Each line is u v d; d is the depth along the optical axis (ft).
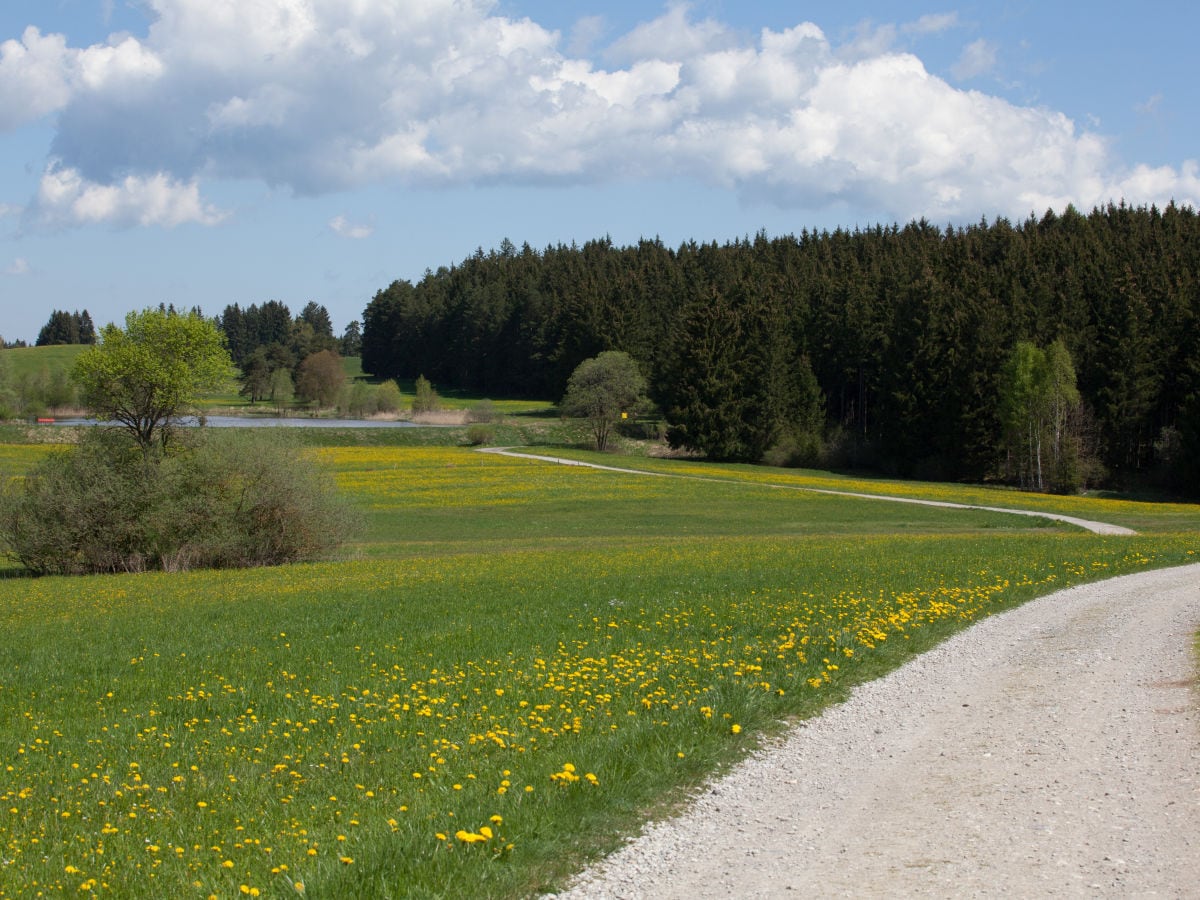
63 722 40.01
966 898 20.02
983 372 298.15
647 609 64.18
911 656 46.60
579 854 22.93
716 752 30.50
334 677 46.37
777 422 339.77
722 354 345.31
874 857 22.49
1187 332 293.84
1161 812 24.70
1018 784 27.50
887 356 334.44
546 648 51.01
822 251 529.04
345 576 102.99
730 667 43.21
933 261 405.80
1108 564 87.97
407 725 36.24
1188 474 265.54
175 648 58.49
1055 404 269.44
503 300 581.94
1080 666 43.34
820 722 34.76
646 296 499.51
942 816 25.12
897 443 316.81
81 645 61.67
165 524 126.52
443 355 624.59
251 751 33.65
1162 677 40.34
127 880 21.98
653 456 353.92
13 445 276.00
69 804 28.30
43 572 129.08
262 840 24.40
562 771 28.35
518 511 199.31
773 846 23.35
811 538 140.36
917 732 33.42
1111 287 326.03
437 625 61.93
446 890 20.58
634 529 172.24
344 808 26.61
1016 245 388.98
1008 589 69.92
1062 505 210.79
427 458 301.22
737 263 522.47
